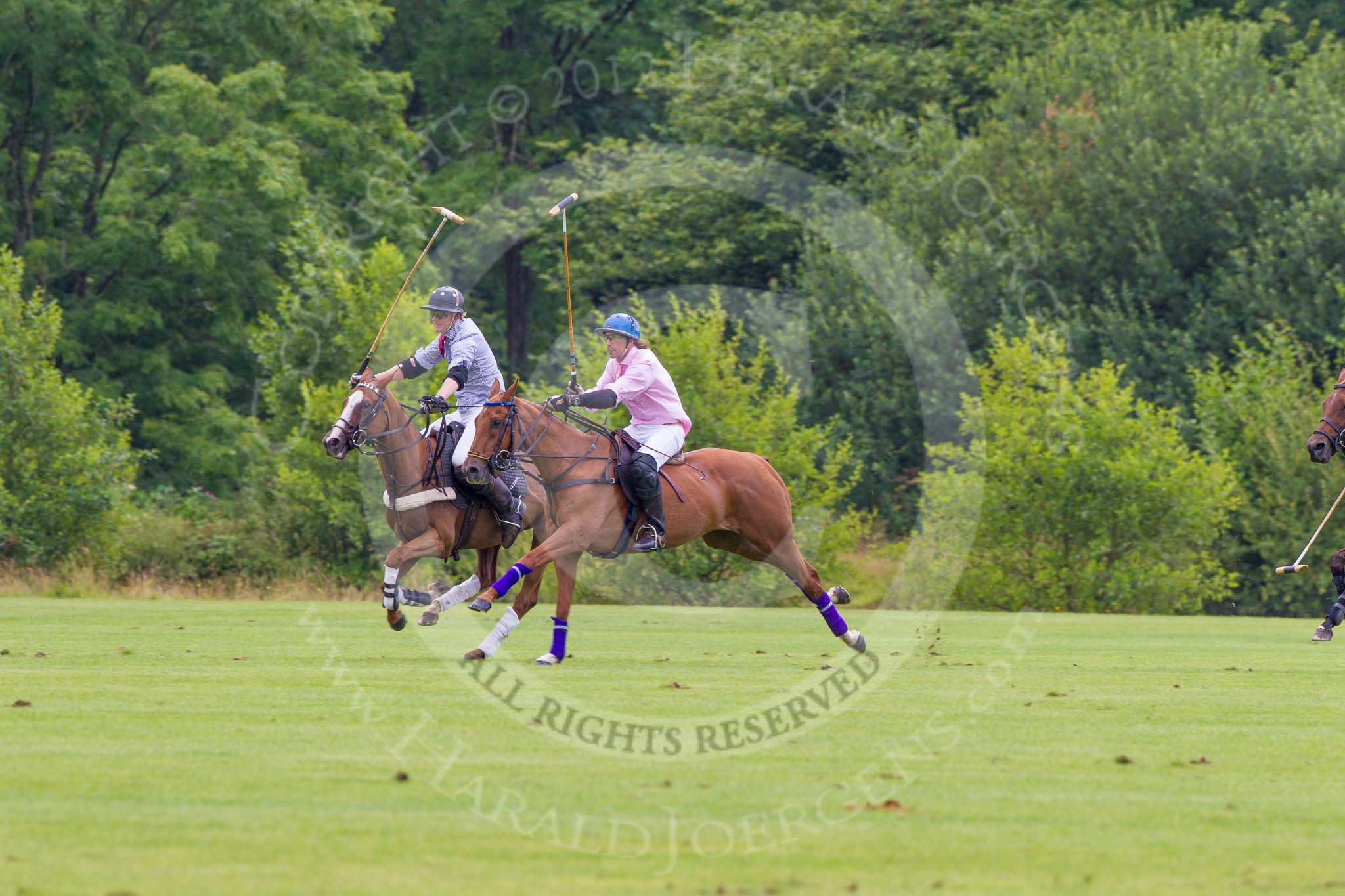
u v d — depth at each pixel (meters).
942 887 4.08
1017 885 4.09
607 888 4.05
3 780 5.20
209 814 4.77
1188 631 12.67
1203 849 4.48
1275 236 21.31
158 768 5.45
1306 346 20.30
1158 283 22.14
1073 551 17.20
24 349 18.70
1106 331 21.94
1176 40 23.97
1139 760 5.87
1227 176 22.00
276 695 7.33
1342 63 23.44
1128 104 23.03
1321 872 4.21
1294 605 18.22
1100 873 4.21
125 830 4.54
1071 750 6.10
